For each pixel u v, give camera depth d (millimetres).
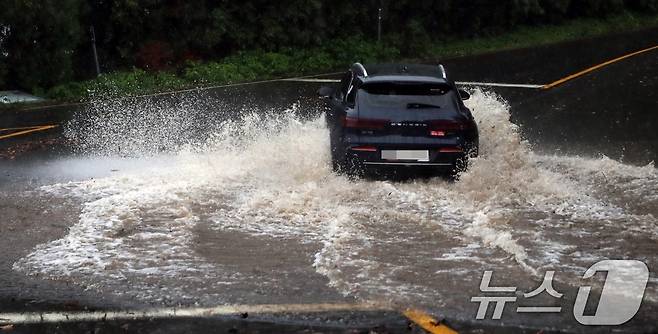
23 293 7098
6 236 8672
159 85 20875
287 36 24891
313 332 6215
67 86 19953
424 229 8719
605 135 14633
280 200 9609
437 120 10344
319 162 11164
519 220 9062
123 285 7238
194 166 11633
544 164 12055
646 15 38344
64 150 13391
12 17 18719
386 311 6621
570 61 25594
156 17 22406
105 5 21906
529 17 33562
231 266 7660
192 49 23469
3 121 16453
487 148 11281
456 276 7359
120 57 22672
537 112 17016
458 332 6211
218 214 9266
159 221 8977
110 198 9828
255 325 6371
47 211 9609
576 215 9266
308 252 8055
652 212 9430
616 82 21094
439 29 29781
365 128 10359
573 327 6301
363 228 8727
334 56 25547
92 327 6387
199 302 6848
